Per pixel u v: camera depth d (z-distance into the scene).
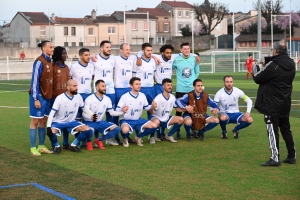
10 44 74.19
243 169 8.23
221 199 6.53
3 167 8.48
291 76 8.32
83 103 10.02
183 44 11.75
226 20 93.31
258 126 13.30
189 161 8.91
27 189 7.05
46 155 9.59
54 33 80.38
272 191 6.88
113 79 11.34
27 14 80.31
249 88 26.83
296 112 16.05
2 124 14.02
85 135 9.85
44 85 9.48
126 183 7.36
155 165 8.59
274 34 77.94
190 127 11.08
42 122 9.74
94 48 69.19
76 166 8.55
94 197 6.62
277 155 8.44
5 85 32.09
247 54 54.94
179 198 6.57
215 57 54.62
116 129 10.28
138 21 87.19
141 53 11.50
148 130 10.53
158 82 11.66
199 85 10.87
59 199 6.57
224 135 11.41
